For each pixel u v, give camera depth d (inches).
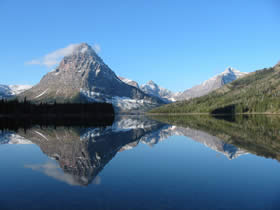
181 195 490.6
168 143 1294.3
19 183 577.9
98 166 757.9
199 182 583.8
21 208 424.5
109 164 788.0
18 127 2529.5
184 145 1218.0
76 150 1068.5
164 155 948.6
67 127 2576.3
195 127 2422.5
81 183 573.3
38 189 531.8
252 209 418.3
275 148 1095.0
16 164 788.0
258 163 794.2
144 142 1341.0
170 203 445.1
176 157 908.0
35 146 1192.8
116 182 584.7
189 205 436.5
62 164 787.4
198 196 485.1
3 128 2372.0
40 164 789.2
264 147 1119.6
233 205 438.0
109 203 445.4
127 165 771.4
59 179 612.7
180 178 620.4
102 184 567.5
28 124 3080.7
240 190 524.7
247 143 1247.5
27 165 773.9
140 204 440.1
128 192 508.4
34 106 6599.4
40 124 3093.0
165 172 683.4
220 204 442.6
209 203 446.6
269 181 592.7
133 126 2800.2
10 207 429.4
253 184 568.4
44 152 1020.5
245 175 650.2
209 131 1953.7
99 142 1343.5
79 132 1982.0
